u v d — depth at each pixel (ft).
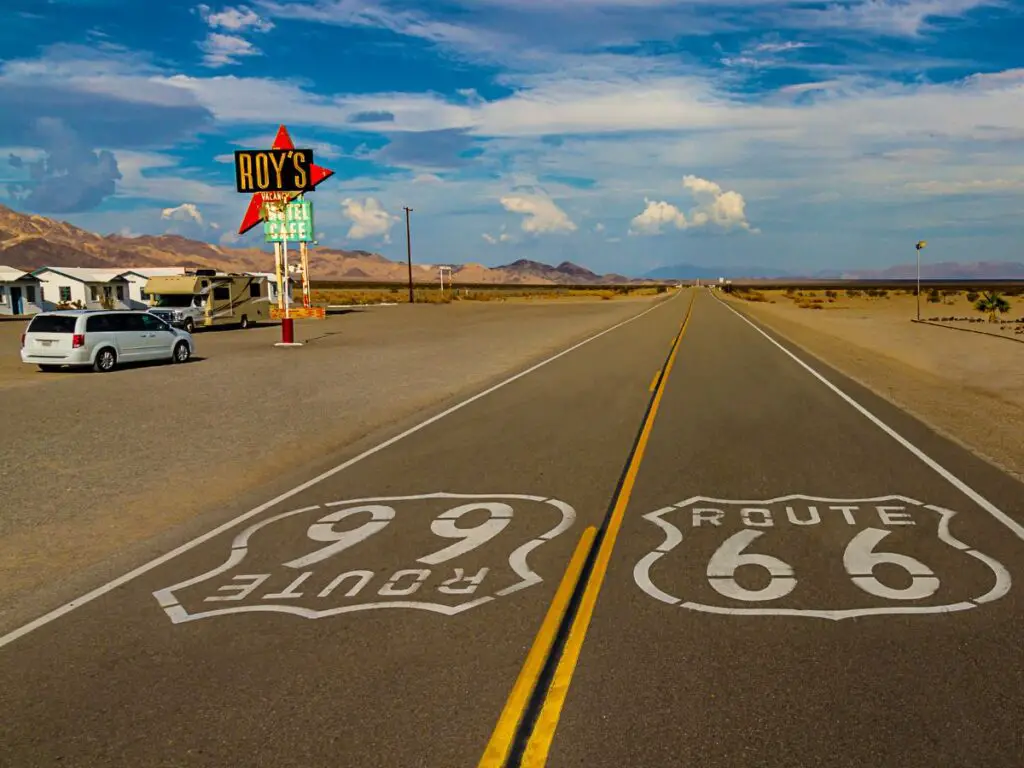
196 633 17.80
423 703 14.44
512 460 35.42
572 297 395.14
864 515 26.37
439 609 18.89
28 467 34.96
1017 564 21.54
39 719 14.23
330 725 13.78
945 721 13.62
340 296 340.18
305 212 178.40
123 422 46.16
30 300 199.11
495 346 100.07
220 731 13.67
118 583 21.16
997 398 55.62
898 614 18.20
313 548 23.76
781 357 83.97
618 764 12.47
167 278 135.03
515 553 22.93
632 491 29.81
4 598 20.26
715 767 12.37
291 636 17.52
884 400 53.21
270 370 73.77
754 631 17.34
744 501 28.25
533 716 13.91
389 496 29.66
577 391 57.93
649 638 17.02
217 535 25.21
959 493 29.22
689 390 58.13
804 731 13.34
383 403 53.06
